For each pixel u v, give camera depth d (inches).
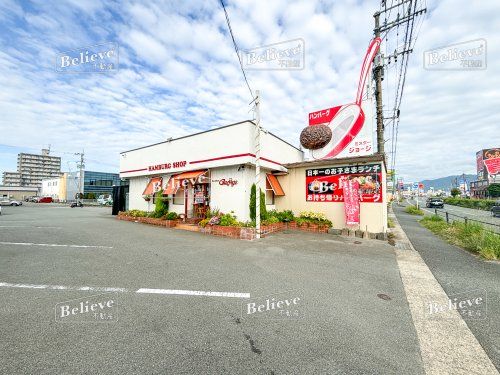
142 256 249.6
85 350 99.5
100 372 87.4
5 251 265.9
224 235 375.9
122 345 103.2
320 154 493.7
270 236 371.6
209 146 452.1
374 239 356.2
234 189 422.9
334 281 185.2
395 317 132.3
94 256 247.9
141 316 128.5
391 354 101.0
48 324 119.3
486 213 954.7
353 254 268.7
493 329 122.5
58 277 186.1
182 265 220.1
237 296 155.9
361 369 91.6
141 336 110.0
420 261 245.9
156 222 500.7
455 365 95.6
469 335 116.8
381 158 369.1
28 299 147.9
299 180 467.2
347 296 158.7
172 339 108.3
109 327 117.1
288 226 444.5
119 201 738.2
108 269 206.8
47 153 3634.4
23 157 3479.3
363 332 117.0
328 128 482.3
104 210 978.7
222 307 140.3
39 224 489.4
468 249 303.9
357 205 378.9
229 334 113.0
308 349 103.0
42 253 258.2
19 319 123.9
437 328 122.3
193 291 162.7
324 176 435.5
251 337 111.0
